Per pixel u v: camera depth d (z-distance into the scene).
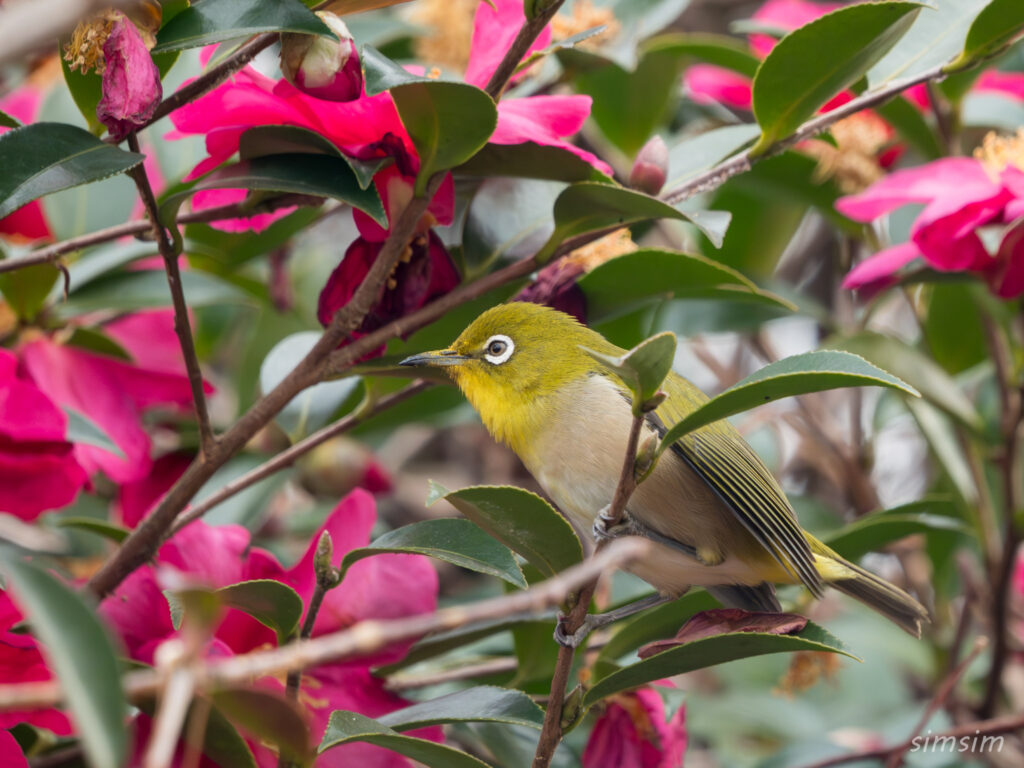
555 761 7.18
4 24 2.82
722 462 6.64
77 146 4.75
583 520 6.89
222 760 4.97
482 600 8.64
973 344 9.52
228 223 6.48
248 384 9.76
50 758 5.93
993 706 8.90
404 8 10.12
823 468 11.44
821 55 5.79
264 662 3.05
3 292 7.10
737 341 12.34
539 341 6.89
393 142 5.36
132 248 7.77
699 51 9.45
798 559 6.68
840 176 8.91
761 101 6.05
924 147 8.92
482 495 4.64
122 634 5.64
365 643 3.10
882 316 12.94
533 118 5.72
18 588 3.13
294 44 4.73
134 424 7.05
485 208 7.10
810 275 12.63
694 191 6.27
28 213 7.85
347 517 6.23
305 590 6.06
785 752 9.39
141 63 4.51
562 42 5.96
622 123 10.25
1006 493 8.39
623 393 6.73
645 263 6.75
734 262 10.35
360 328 5.96
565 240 6.00
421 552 4.87
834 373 4.31
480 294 5.95
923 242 7.15
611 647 6.66
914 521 7.38
